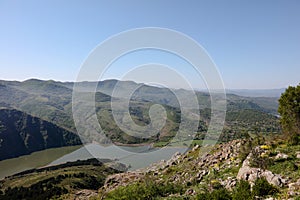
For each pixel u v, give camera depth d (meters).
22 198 75.19
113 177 39.09
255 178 18.61
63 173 92.44
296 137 28.50
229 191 18.89
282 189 16.03
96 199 33.34
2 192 88.12
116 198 27.94
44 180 88.81
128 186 30.50
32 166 149.75
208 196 17.88
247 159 23.59
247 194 16.08
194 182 26.44
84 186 71.44
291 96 33.22
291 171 19.00
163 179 30.72
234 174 23.53
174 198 21.75
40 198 68.81
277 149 26.08
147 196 25.00
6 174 139.00
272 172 19.53
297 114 31.80
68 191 69.38
